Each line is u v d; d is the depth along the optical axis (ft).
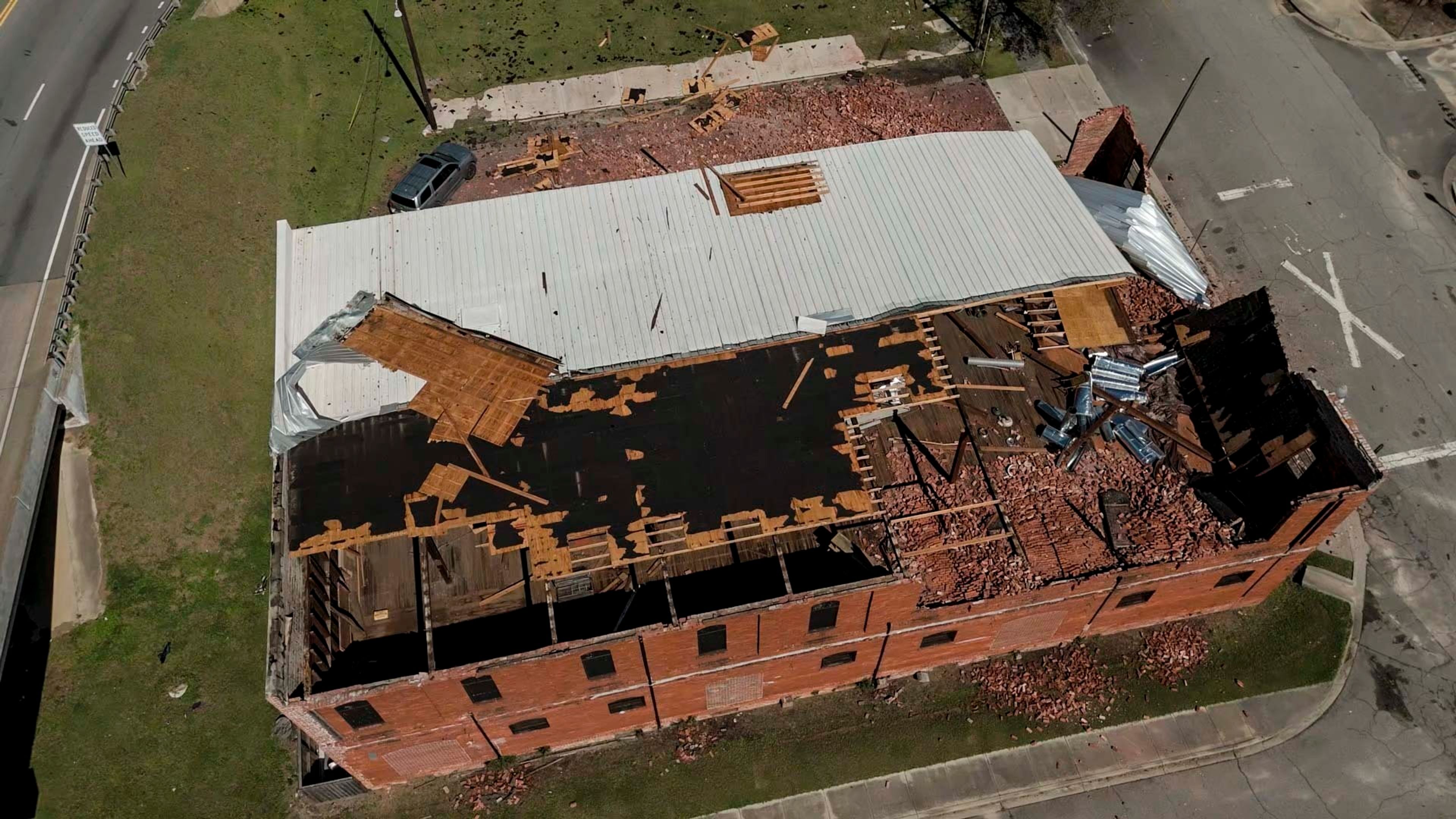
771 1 154.51
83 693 87.40
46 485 94.53
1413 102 140.46
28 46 127.13
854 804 85.66
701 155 131.54
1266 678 91.35
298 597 75.31
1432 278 120.57
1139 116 139.74
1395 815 83.97
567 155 131.44
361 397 86.12
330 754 76.28
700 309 92.89
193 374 103.81
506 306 93.25
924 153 107.55
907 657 87.81
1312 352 113.80
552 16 150.82
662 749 88.33
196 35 130.93
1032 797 86.02
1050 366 92.63
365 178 129.29
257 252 116.98
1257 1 154.71
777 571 79.15
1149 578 81.71
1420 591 96.12
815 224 100.37
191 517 96.84
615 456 82.12
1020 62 145.89
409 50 143.43
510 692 74.54
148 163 115.03
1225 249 124.06
